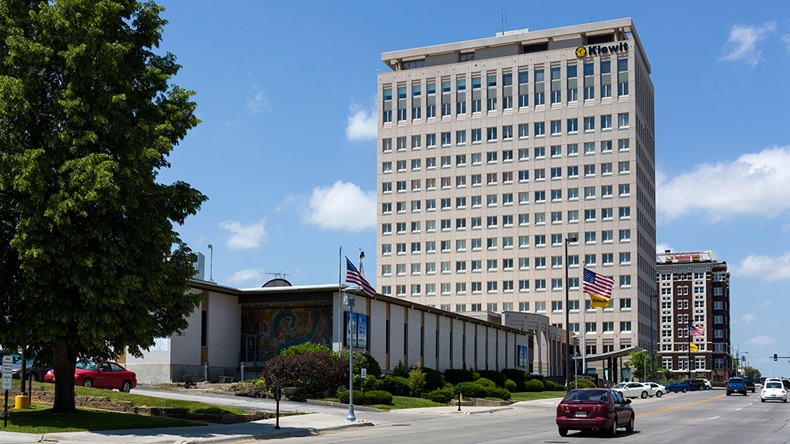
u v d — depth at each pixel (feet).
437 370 218.79
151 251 99.09
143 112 101.09
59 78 95.66
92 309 91.09
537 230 430.61
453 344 233.14
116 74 95.45
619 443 88.12
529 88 440.45
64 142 91.66
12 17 95.45
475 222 442.91
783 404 208.95
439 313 221.25
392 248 457.27
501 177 440.04
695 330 449.89
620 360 412.36
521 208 435.12
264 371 156.35
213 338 174.70
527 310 426.51
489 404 179.73
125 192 93.91
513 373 255.91
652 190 475.72
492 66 448.65
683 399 256.32
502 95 445.37
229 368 179.63
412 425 118.32
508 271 432.66
